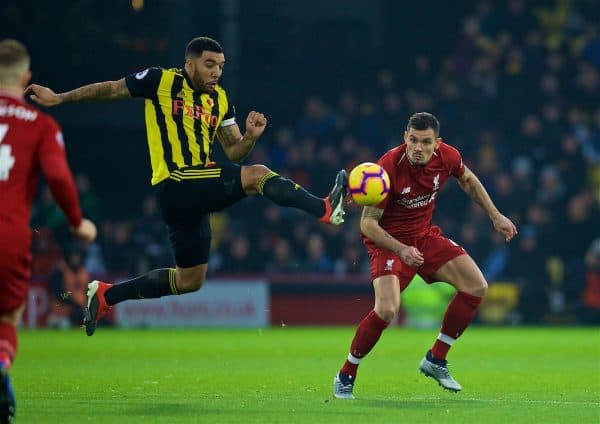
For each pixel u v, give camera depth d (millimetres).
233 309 77312
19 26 90438
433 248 32406
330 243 82750
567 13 99438
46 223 76812
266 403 28422
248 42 96438
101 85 28625
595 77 96375
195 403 28312
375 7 98750
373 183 27156
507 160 91062
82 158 92125
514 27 98375
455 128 92812
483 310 81688
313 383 35625
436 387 34594
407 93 94250
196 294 76875
